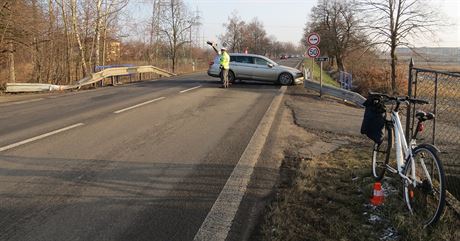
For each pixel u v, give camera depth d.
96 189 5.13
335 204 4.77
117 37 30.77
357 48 35.62
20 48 22.06
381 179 5.37
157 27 41.06
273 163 6.53
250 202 4.88
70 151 6.92
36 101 14.16
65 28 24.70
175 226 4.18
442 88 7.39
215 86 19.77
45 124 9.41
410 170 4.60
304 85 19.58
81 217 4.33
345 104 16.22
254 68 21.25
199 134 8.52
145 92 16.73
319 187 5.32
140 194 5.01
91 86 21.02
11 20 20.25
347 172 5.96
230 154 6.97
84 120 9.95
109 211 4.50
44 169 5.89
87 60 27.55
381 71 32.12
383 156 5.93
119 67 22.80
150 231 4.06
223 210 4.61
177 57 49.16
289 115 11.73
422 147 4.38
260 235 4.05
